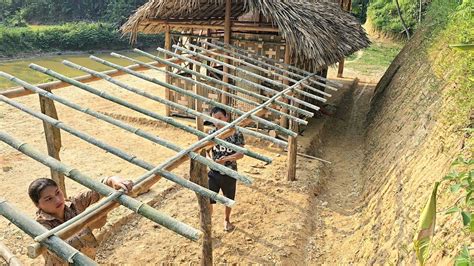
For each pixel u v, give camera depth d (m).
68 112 9.77
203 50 7.54
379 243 4.06
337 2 14.23
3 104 10.12
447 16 7.23
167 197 6.07
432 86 5.76
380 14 28.72
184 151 3.31
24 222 2.25
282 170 7.15
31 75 20.92
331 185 7.05
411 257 3.09
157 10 8.55
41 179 2.74
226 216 5.23
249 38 8.53
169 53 6.66
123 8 36.53
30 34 27.66
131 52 31.53
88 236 2.91
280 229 5.33
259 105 5.00
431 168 3.92
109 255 4.71
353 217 5.68
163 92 11.59
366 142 8.76
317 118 10.31
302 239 5.20
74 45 29.72
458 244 2.60
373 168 6.57
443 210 3.09
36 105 10.10
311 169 7.21
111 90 11.69
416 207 3.62
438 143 4.15
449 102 4.57
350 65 19.69
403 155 5.28
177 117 9.70
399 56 12.47
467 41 4.69
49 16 37.94
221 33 9.52
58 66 23.92
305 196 6.22
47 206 2.72
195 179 3.80
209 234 4.07
